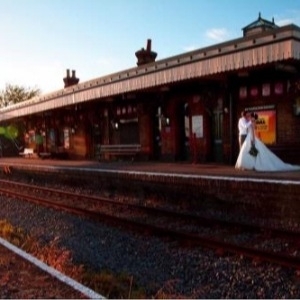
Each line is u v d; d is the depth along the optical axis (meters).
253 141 12.32
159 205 12.10
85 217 11.22
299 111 13.04
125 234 9.23
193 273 6.62
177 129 17.98
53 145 28.59
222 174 11.15
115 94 17.62
